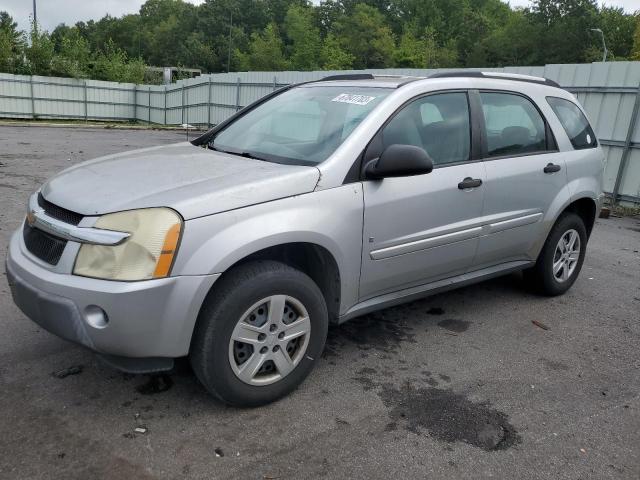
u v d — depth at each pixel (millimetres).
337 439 2885
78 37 42969
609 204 10594
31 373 3332
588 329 4453
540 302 4965
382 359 3760
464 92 4070
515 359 3873
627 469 2781
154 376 3373
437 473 2676
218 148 3967
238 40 92125
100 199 2850
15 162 11961
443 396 3348
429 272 3875
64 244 2779
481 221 4039
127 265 2652
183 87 29594
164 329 2717
